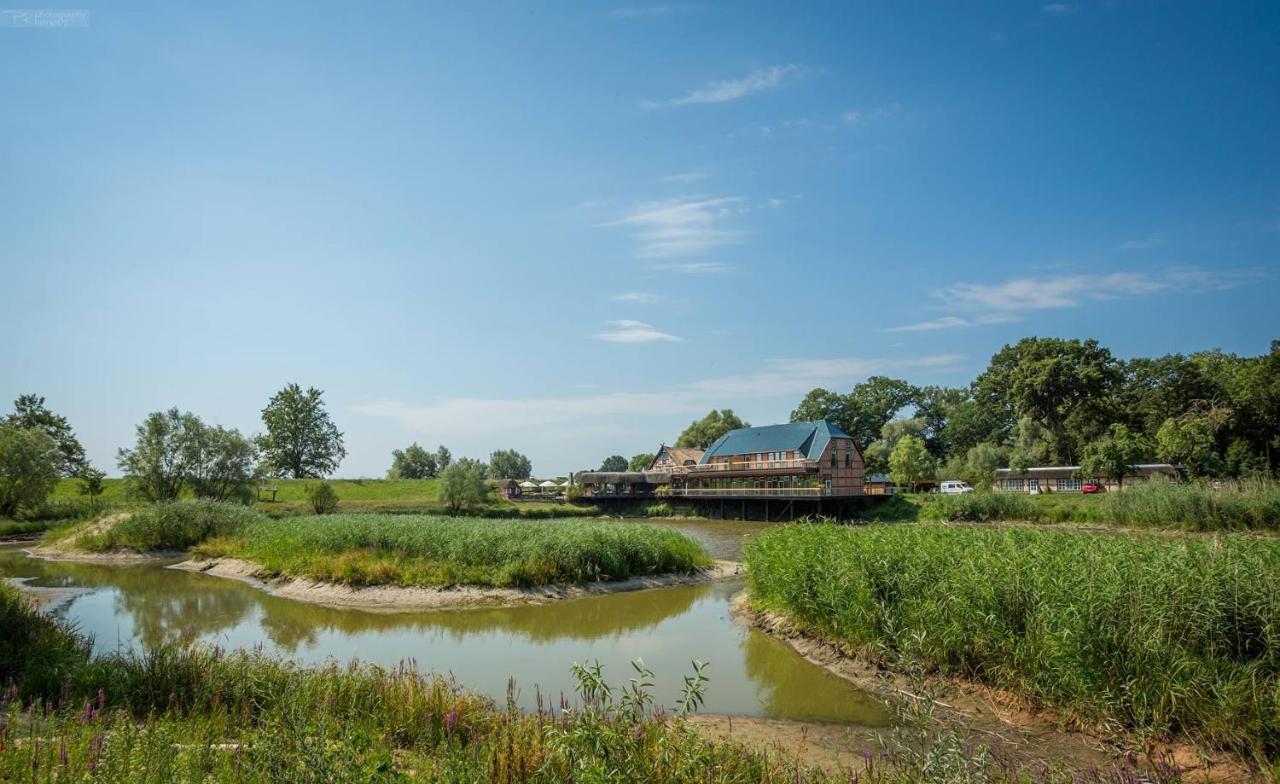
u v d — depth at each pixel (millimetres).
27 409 82688
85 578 30125
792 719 12734
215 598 25281
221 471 56594
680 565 29438
